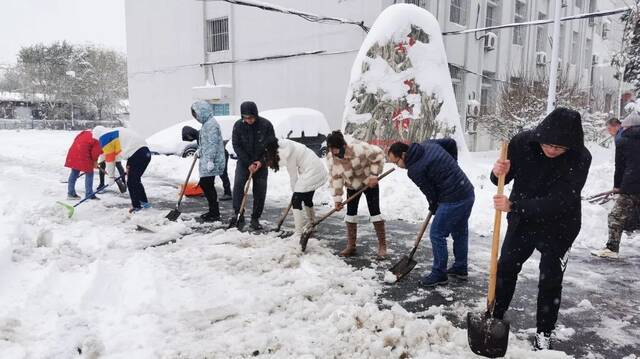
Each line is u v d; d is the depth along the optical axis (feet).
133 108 67.51
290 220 21.01
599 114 53.47
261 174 18.75
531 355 8.92
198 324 10.20
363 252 16.30
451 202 12.58
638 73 49.80
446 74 31.99
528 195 9.06
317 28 46.83
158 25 61.87
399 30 30.81
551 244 8.95
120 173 27.02
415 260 14.66
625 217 15.98
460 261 13.69
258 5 36.47
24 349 8.92
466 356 8.95
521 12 64.54
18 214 18.81
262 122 18.61
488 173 29.32
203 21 56.59
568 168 8.51
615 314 11.51
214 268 13.84
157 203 24.75
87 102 177.47
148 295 11.73
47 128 151.43
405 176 26.84
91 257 14.51
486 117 52.16
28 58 177.58
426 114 30.66
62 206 20.29
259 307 11.13
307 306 11.23
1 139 78.64
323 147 40.45
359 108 31.01
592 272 14.70
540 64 67.21
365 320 10.09
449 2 50.19
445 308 11.57
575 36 81.41
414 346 9.30
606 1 91.04
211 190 20.34
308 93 48.49
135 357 8.79
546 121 8.27
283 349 9.14
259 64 52.42
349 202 15.53
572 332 10.44
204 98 55.98
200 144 20.20
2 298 11.13
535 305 11.96
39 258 13.76
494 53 59.62
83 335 9.52
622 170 16.28
